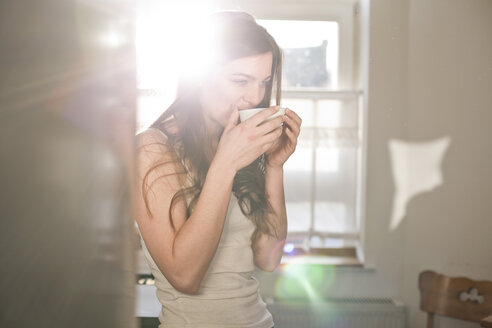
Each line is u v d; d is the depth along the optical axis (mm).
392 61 2020
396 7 2012
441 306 1779
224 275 813
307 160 2068
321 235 2105
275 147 888
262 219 860
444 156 1966
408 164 2041
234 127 804
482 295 1722
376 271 2066
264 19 2180
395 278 2068
